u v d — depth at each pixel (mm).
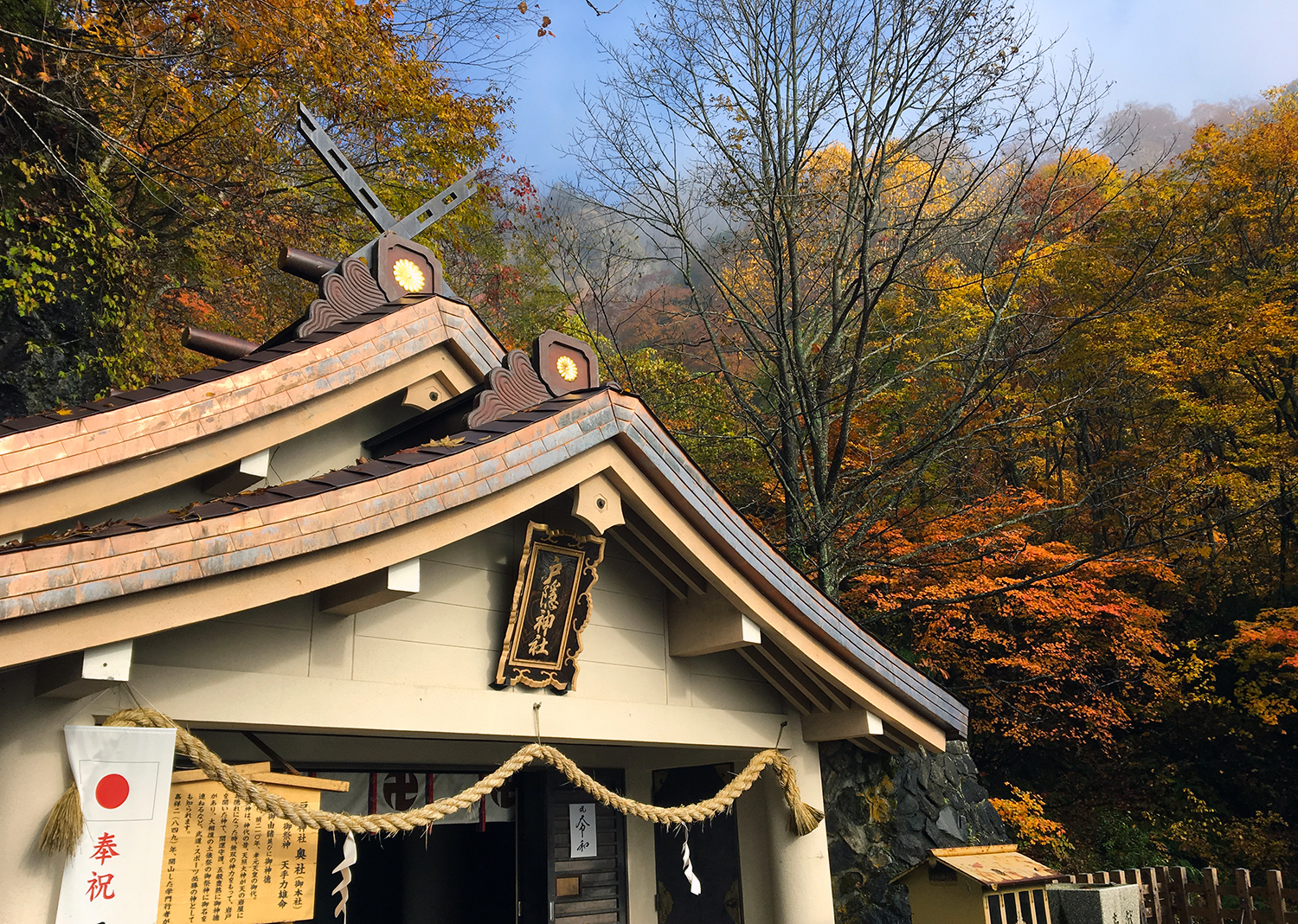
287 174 13953
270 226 13859
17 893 3494
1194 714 16766
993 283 17859
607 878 7250
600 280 16438
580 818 7211
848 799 8109
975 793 9016
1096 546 19125
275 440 5965
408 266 7480
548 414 5078
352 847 4312
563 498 5629
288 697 4422
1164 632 17797
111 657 3525
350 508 4125
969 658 16062
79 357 10656
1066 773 17312
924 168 18750
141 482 5238
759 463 17641
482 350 7352
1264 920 8719
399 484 4320
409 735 5008
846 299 15914
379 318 6695
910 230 13828
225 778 4055
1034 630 15953
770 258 15109
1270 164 18625
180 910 4109
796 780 6711
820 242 15742
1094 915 7770
